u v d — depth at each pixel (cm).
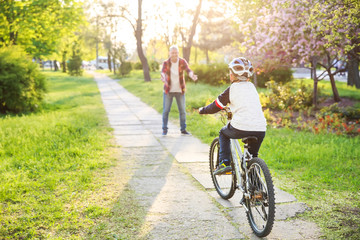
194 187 469
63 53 5712
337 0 745
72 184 462
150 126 955
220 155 386
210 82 2334
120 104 1501
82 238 321
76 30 2139
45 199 411
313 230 338
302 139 739
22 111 1259
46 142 680
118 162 590
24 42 1931
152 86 2362
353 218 363
